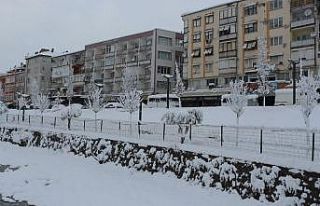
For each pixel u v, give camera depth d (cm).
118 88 8169
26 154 3306
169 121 2416
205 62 6838
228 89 5912
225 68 6462
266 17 5944
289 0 5666
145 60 7638
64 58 10056
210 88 6500
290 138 1919
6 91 12212
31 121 4300
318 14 5309
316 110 3219
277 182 1642
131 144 2544
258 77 4988
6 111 4891
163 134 2472
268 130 1952
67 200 1855
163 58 7550
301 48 5469
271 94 4684
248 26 6197
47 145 3453
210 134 2245
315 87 2431
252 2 6166
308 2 5431
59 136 3338
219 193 1850
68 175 2408
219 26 6638
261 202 1669
